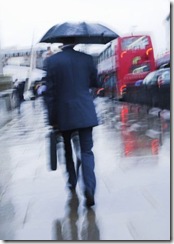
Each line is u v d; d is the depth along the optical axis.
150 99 17.69
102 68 23.95
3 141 10.91
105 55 23.91
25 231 4.27
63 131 5.05
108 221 4.39
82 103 4.85
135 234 4.01
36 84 27.19
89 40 5.30
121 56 22.39
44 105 5.05
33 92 27.14
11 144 10.33
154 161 7.06
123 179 5.99
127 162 7.11
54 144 5.10
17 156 8.55
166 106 15.46
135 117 15.00
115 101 23.53
